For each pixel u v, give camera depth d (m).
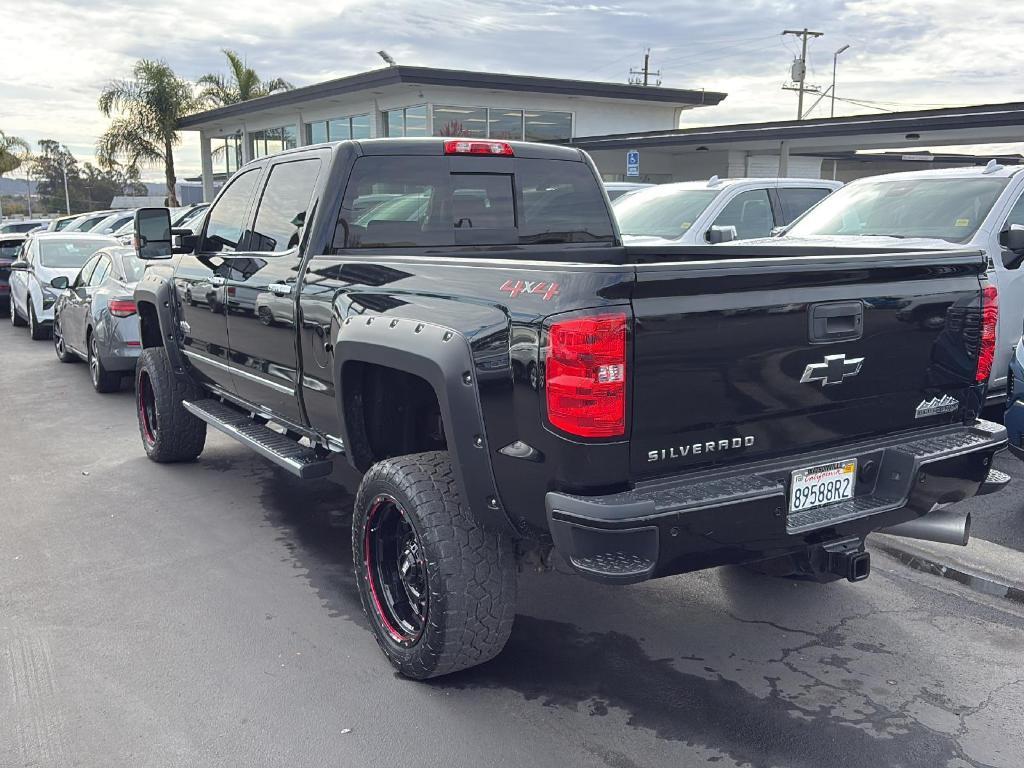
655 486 2.96
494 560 3.37
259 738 3.22
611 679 3.64
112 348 9.12
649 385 2.86
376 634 3.75
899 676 3.66
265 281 4.60
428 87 24.66
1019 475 6.21
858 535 3.39
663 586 4.55
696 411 2.96
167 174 36.38
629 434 2.86
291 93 28.20
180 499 5.95
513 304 3.00
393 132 26.81
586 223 5.15
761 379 3.08
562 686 3.58
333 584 4.58
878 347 3.35
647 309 2.82
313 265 4.20
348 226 4.34
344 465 6.62
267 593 4.47
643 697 3.50
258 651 3.87
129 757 3.11
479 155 4.71
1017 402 5.24
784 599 4.39
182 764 3.07
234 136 36.66
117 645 3.92
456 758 3.11
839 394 3.29
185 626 4.11
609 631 4.06
